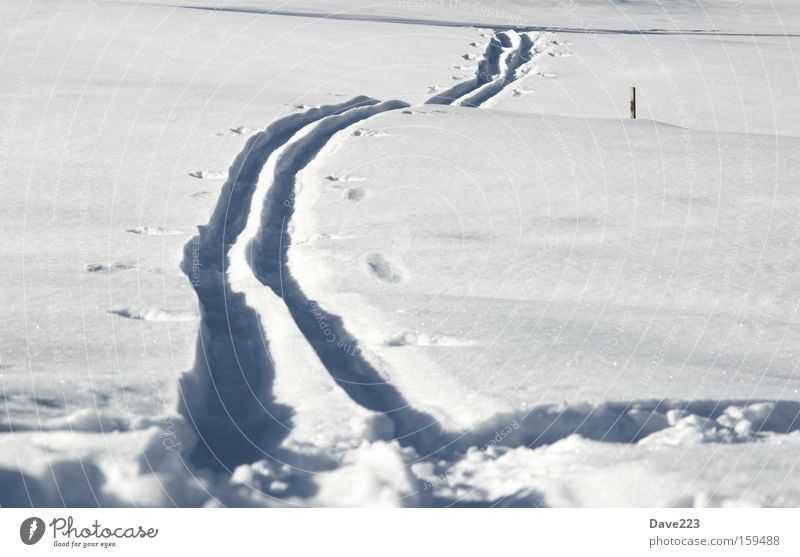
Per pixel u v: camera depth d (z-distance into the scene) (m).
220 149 14.48
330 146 15.56
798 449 4.89
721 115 22.58
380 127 16.84
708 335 6.99
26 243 9.09
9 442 4.50
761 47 37.78
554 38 37.34
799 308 7.86
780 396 5.71
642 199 12.02
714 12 59.72
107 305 7.09
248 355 6.71
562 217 11.13
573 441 4.99
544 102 23.83
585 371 6.06
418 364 6.25
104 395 5.19
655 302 7.94
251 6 38.12
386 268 9.03
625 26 45.12
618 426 5.32
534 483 4.68
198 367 6.08
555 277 8.68
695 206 11.65
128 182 12.24
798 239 10.20
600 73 29.25
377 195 12.24
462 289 8.26
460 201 11.91
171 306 7.12
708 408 5.55
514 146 15.27
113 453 4.54
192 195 11.64
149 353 5.98
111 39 27.72
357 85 23.59
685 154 14.67
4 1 33.97
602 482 4.62
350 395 5.81
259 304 7.71
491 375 6.00
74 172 12.68
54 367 5.61
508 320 7.20
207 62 25.28
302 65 26.14
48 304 7.04
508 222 10.88
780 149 15.02
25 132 15.23
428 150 14.98
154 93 19.56
